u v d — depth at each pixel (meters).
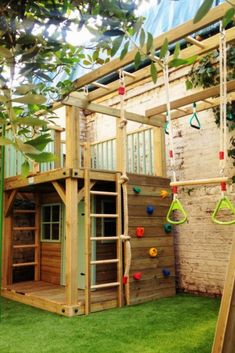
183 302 4.94
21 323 4.02
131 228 5.00
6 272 5.91
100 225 5.51
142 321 3.99
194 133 5.77
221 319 1.71
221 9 2.58
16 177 5.67
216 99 5.01
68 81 2.49
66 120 4.67
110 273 5.55
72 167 4.57
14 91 1.04
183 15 6.08
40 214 6.63
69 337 3.46
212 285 5.35
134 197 5.11
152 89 6.55
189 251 5.70
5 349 3.14
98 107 4.84
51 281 6.21
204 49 3.27
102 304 4.59
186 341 3.28
